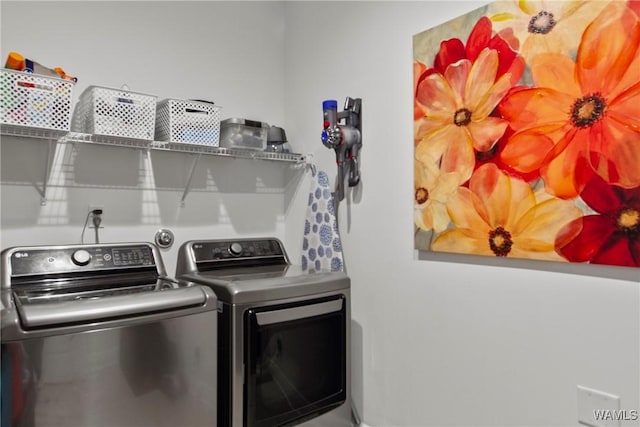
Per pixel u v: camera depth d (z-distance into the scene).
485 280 1.57
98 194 1.89
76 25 1.85
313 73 2.33
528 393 1.45
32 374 1.12
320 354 1.77
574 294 1.34
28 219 1.72
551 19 1.37
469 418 1.61
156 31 2.08
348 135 1.99
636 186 1.20
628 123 1.21
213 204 2.26
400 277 1.86
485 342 1.57
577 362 1.33
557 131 1.35
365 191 2.02
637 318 1.21
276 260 2.26
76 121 1.82
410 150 1.82
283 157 2.27
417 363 1.79
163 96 2.09
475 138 1.56
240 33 2.39
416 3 1.80
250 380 1.54
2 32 1.68
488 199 1.52
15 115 1.43
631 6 1.21
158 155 2.06
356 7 2.08
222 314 1.57
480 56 1.55
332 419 1.81
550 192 1.37
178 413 1.37
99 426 1.22
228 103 2.33
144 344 1.30
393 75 1.90
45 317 1.14
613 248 1.24
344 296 1.85
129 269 1.76
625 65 1.22
